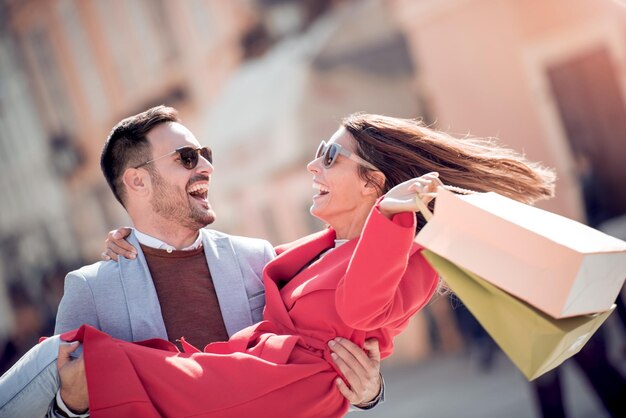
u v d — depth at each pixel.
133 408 2.95
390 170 3.40
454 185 3.39
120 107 17.97
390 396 10.97
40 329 20.08
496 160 3.41
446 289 3.67
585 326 2.58
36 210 19.80
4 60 19.78
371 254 2.85
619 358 7.93
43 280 20.06
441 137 3.44
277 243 15.02
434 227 2.64
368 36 14.36
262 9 15.31
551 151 13.20
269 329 3.29
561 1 12.87
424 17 13.95
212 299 3.57
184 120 16.91
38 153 19.66
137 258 3.54
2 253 20.73
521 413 8.30
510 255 2.52
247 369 3.05
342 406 3.20
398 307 3.08
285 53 15.04
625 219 11.88
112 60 17.98
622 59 12.61
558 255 2.44
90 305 3.42
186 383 3.01
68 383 3.02
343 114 14.40
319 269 3.34
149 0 16.94
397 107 14.31
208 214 3.64
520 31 13.40
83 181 19.06
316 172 3.50
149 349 3.08
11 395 3.04
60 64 18.77
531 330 2.54
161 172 3.58
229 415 3.01
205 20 16.14
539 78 13.20
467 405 9.29
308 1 14.86
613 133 12.45
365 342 3.21
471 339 11.88
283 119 14.55
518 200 3.43
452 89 13.94
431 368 12.23
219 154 15.91
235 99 15.66
